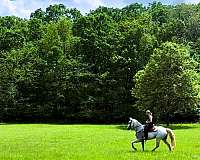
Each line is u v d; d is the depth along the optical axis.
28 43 98.56
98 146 34.75
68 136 46.94
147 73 70.12
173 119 85.31
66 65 89.75
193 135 48.25
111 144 36.62
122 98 87.81
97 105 89.06
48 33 93.44
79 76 88.94
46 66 89.62
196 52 89.12
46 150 31.77
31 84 89.75
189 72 68.06
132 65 86.81
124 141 39.81
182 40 91.06
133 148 30.81
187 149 32.03
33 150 31.89
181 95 67.69
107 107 88.88
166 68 69.19
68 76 88.94
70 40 94.31
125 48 89.00
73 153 29.36
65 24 97.06
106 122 88.44
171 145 30.30
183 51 69.81
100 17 98.56
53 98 89.81
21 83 89.88
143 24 91.94
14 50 93.31
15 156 27.91
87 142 38.91
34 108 89.50
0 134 50.91
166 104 69.44
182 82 67.81
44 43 93.06
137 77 73.81
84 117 89.31
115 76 88.12
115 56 87.12
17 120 91.12
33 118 90.94
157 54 70.31
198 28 99.12
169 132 30.33
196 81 68.81
